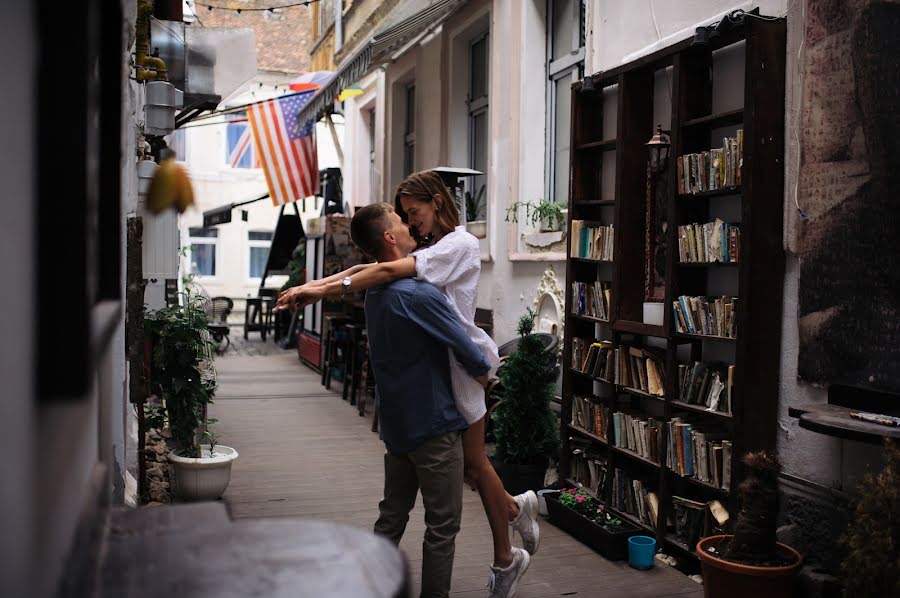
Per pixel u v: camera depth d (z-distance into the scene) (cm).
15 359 66
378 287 307
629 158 471
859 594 279
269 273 1752
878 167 325
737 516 367
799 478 367
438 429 304
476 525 478
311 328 1285
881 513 279
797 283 370
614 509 461
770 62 371
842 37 341
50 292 74
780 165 375
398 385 305
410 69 1051
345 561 92
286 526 106
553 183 678
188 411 502
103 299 125
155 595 82
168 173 87
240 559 93
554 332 614
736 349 373
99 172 124
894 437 288
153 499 461
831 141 346
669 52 427
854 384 337
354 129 1420
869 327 330
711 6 430
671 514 429
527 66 677
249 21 2192
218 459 504
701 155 404
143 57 469
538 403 523
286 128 1275
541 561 417
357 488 553
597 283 502
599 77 499
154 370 498
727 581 327
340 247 1154
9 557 62
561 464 520
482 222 783
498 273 727
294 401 931
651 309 450
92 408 108
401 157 1147
